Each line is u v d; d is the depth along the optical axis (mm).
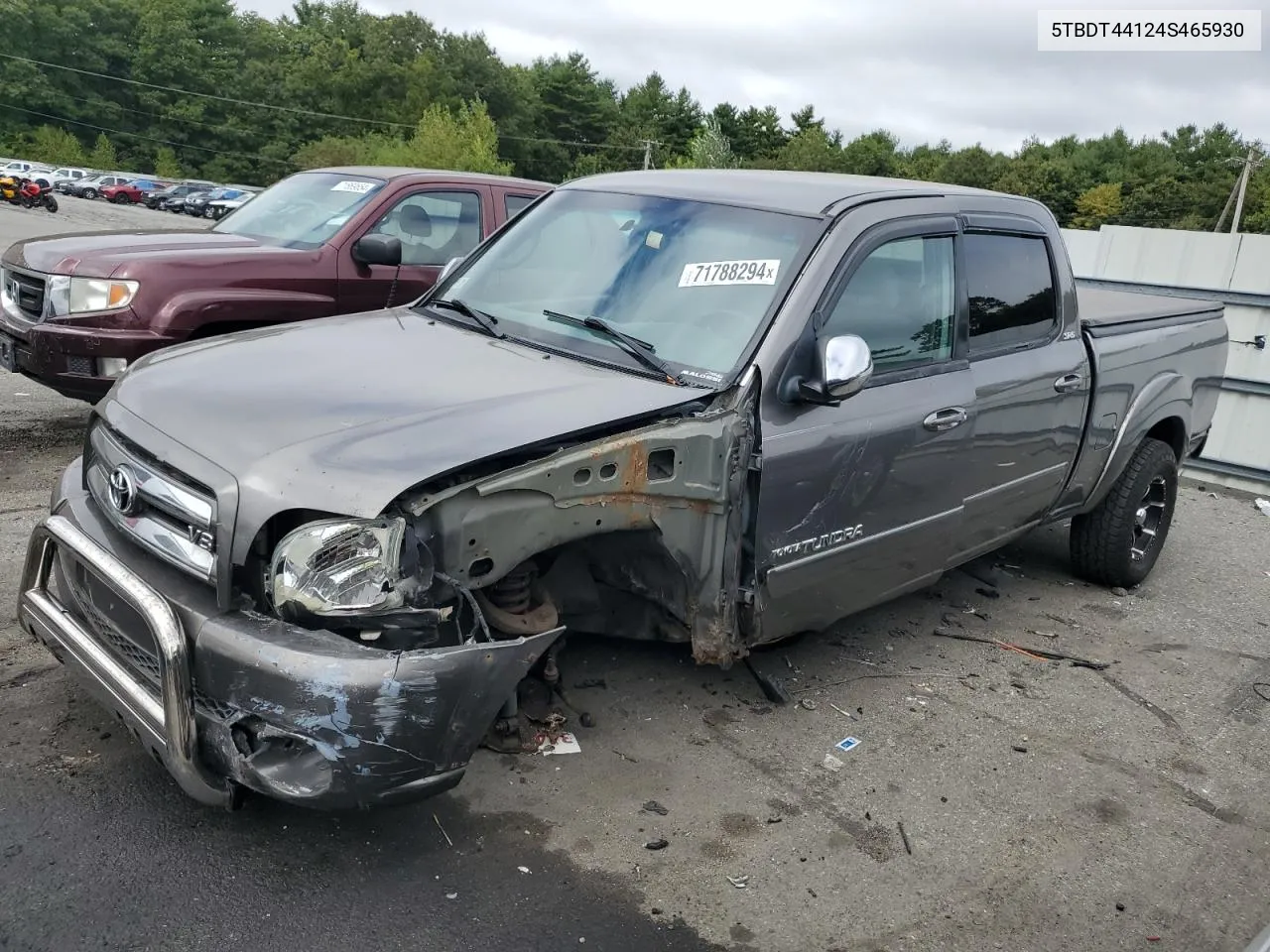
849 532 3936
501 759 3615
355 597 2719
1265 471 8781
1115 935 3086
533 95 105312
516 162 103625
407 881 2990
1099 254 10039
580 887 3039
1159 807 3797
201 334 6348
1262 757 4242
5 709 3604
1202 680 4906
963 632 5180
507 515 2996
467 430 2988
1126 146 98625
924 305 4207
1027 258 4820
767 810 3498
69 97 90250
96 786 3248
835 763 3834
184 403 3143
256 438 2900
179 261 6227
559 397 3289
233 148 96250
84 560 3021
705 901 3035
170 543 2926
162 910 2787
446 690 2713
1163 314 5863
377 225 7090
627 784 3551
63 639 3162
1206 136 92812
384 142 91562
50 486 5859
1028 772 3939
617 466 3199
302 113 98000
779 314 3654
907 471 4082
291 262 6645
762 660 4570
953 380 4273
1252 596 6148
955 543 4574
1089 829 3613
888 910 3086
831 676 4523
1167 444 5957
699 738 3885
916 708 4324
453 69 102750
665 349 3684
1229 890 3361
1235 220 74562
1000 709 4406
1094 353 5129
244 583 2822
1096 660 5000
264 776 2705
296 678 2615
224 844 3059
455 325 4094
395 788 2736
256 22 106188
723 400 3484
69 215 38094
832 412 3750
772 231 3941
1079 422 5090
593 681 4191
